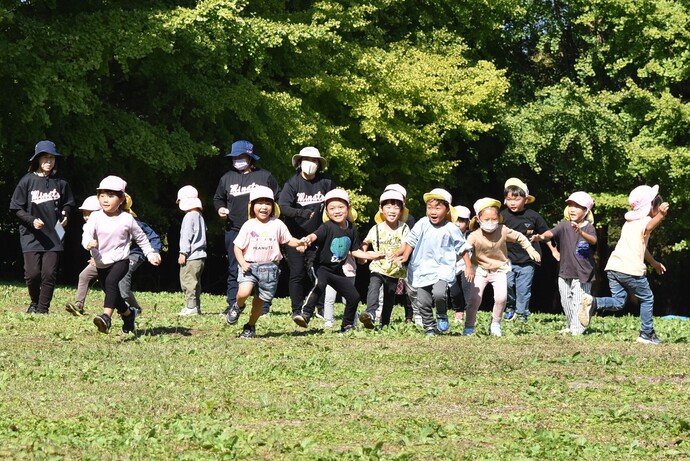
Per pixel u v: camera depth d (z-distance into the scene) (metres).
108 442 6.41
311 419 7.32
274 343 11.48
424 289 12.64
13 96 22.56
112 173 25.97
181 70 24.78
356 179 28.53
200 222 15.97
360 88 28.02
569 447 6.49
